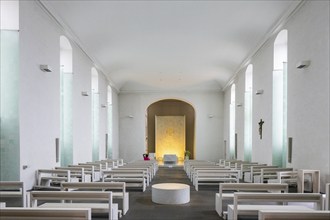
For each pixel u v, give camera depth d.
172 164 20.38
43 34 8.52
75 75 11.54
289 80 9.34
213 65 17.25
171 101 27.03
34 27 7.90
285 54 10.66
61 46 11.00
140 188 8.65
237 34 11.94
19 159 7.00
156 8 9.79
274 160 10.82
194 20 10.77
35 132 7.95
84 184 5.34
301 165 8.38
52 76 9.21
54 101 9.39
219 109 23.19
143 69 18.39
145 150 23.33
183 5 9.59
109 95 20.28
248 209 4.66
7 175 6.96
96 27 11.02
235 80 17.88
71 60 11.16
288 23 9.39
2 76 7.03
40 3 8.12
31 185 7.62
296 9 8.57
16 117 7.02
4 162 6.96
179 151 25.75
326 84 6.95
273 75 10.79
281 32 10.05
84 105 12.89
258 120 12.78
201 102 23.28
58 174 8.47
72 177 8.36
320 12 7.24
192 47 13.93
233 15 10.21
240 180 10.19
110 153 20.09
